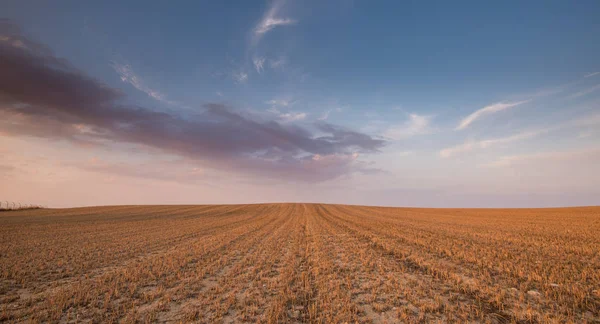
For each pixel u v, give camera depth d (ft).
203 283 34.78
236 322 23.26
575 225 93.25
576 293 27.53
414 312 24.77
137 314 24.73
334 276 37.50
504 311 24.45
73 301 27.63
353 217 155.94
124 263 46.47
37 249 58.03
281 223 123.34
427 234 78.07
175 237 77.87
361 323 22.84
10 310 25.72
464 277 35.68
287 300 28.09
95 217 147.95
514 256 46.83
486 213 178.81
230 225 114.11
